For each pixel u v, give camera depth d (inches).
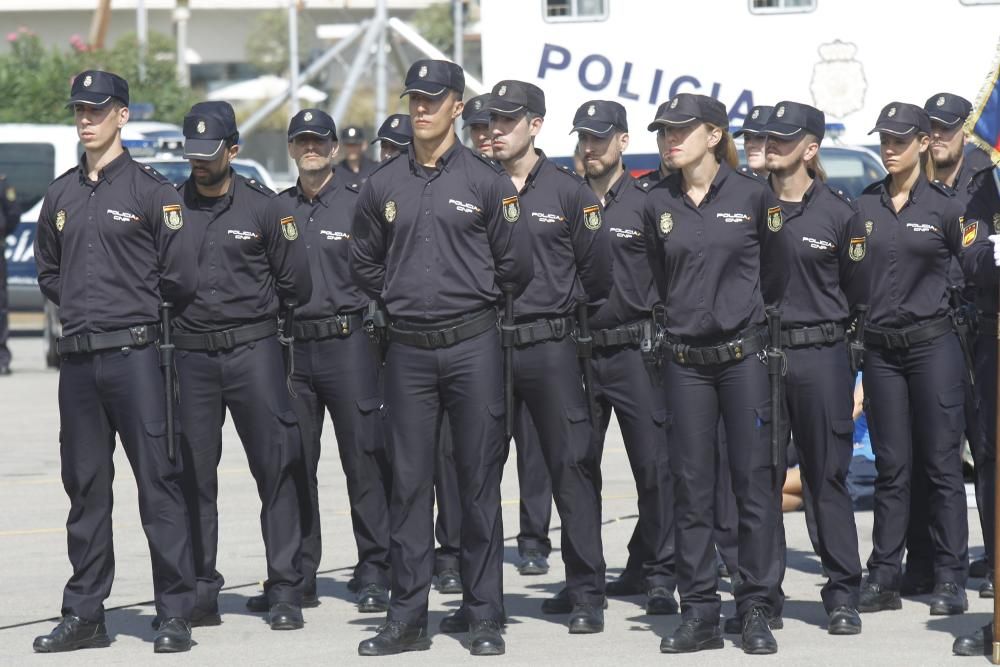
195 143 433.4
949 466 462.6
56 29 2903.5
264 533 451.5
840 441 434.9
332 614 466.6
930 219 457.1
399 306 413.4
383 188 414.3
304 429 490.3
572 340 436.1
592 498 438.3
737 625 431.5
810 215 432.8
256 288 444.8
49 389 1060.5
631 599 487.8
